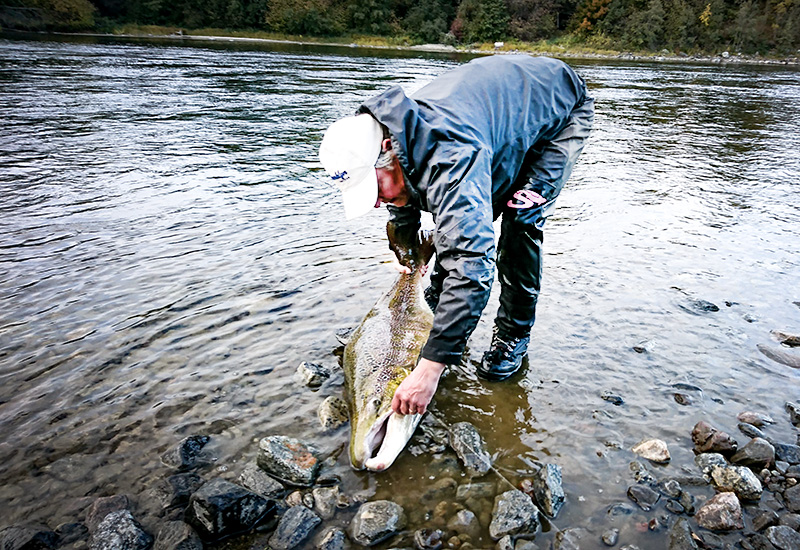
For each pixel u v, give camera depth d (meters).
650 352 3.10
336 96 12.63
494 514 2.04
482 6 45.62
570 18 51.00
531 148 2.56
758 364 3.02
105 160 6.72
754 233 5.00
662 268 4.20
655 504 2.10
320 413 2.56
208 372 2.84
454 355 1.96
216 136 8.34
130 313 3.33
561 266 4.18
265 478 2.16
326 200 5.63
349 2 48.25
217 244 4.39
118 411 2.55
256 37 44.28
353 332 3.12
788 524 2.02
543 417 2.60
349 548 1.91
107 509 2.02
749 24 44.69
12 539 1.86
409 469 2.29
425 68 20.91
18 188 5.53
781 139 9.80
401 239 2.99
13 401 2.58
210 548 1.91
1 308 3.33
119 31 38.94
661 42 45.78
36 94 10.90
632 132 10.16
